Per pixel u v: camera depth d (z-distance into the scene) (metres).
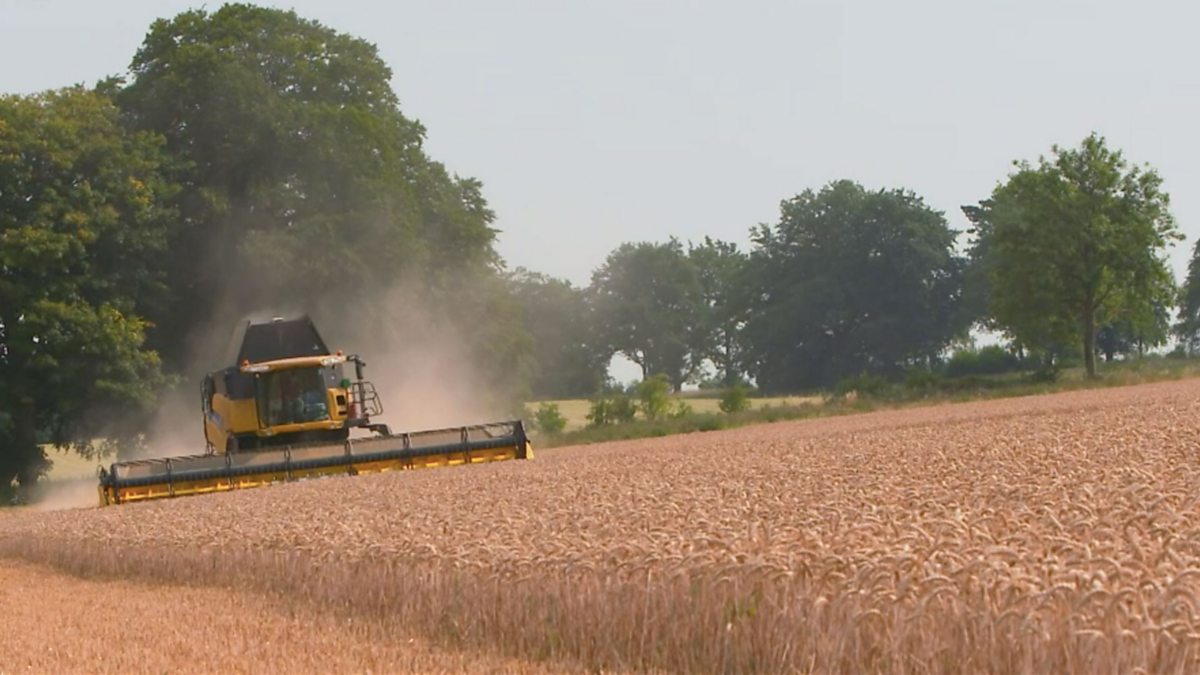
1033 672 33.34
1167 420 111.56
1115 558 36.84
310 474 118.56
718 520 55.22
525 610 47.72
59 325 189.00
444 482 97.56
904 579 37.28
